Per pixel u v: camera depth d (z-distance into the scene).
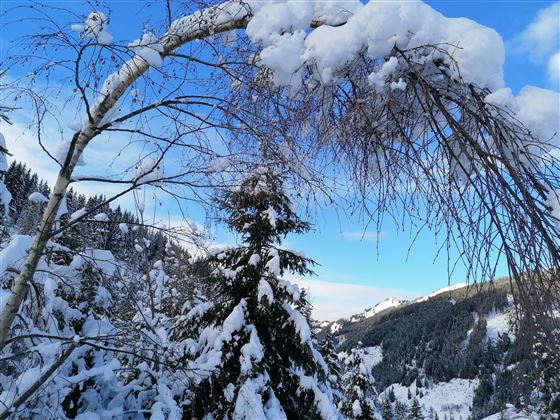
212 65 3.48
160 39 3.64
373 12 2.83
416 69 2.91
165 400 5.26
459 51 2.81
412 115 3.12
